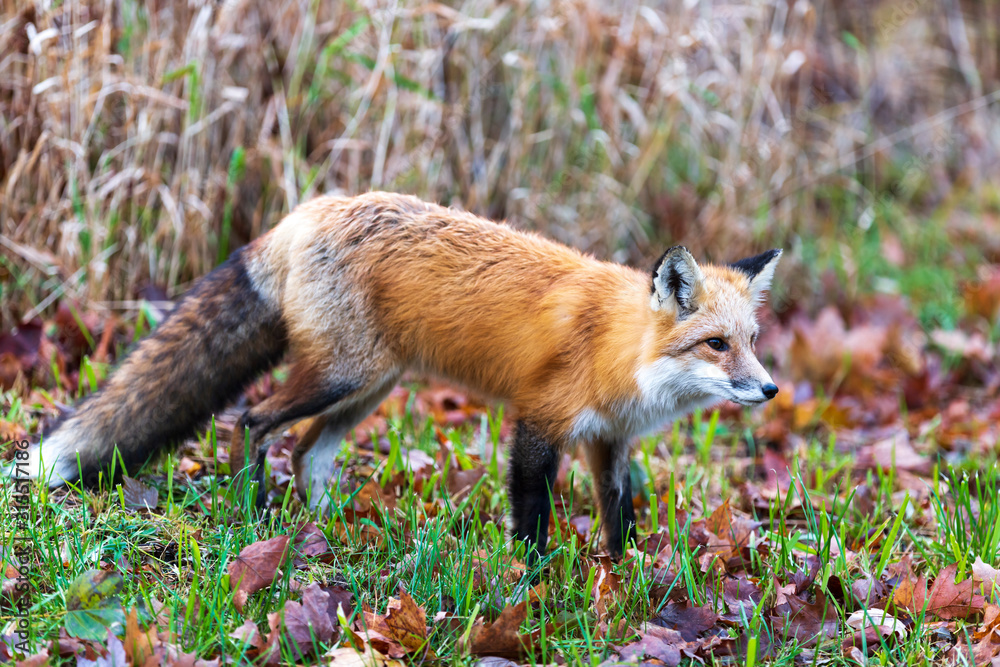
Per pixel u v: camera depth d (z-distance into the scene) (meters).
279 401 8.24
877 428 12.70
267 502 8.57
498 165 14.34
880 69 19.36
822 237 16.94
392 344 8.47
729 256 15.21
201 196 12.70
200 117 12.37
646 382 7.89
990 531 8.11
